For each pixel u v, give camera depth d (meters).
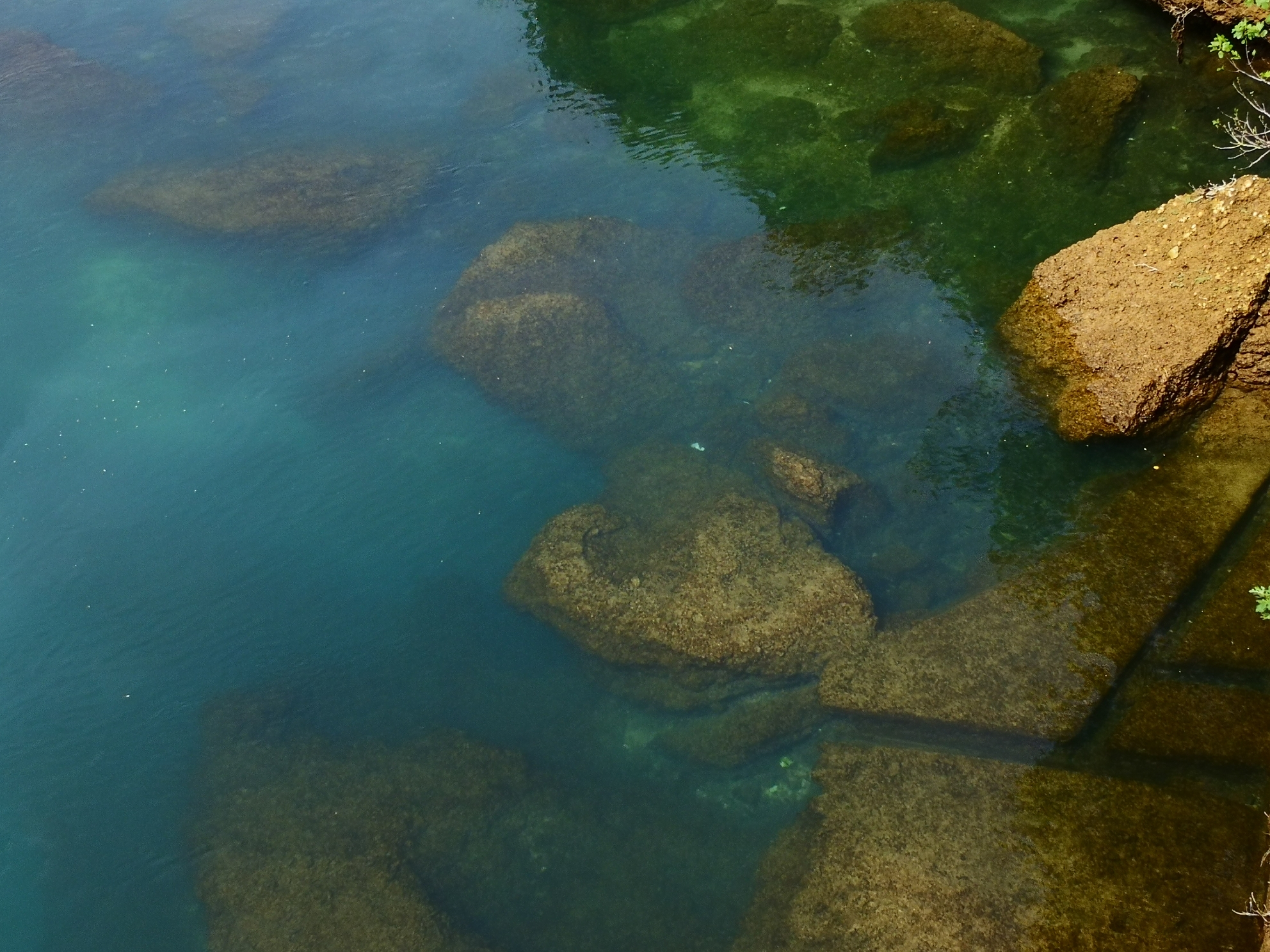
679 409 12.99
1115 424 11.33
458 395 13.51
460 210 16.02
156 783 10.29
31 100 18.69
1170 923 7.82
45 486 12.92
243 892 9.33
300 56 19.69
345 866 9.34
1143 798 8.66
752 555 11.07
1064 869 8.28
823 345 13.39
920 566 11.11
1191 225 11.85
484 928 8.92
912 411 12.54
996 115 15.95
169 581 11.91
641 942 8.75
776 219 15.12
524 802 9.78
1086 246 12.41
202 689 10.99
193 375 13.98
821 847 8.87
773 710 10.12
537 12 20.22
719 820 9.53
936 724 9.56
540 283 14.67
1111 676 9.51
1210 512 10.59
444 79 18.80
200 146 17.52
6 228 16.19
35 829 10.00
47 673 11.19
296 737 10.49
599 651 10.73
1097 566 10.43
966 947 7.96
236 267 15.31
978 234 14.33
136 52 20.05
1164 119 15.43
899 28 17.73
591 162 16.66
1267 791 8.60
